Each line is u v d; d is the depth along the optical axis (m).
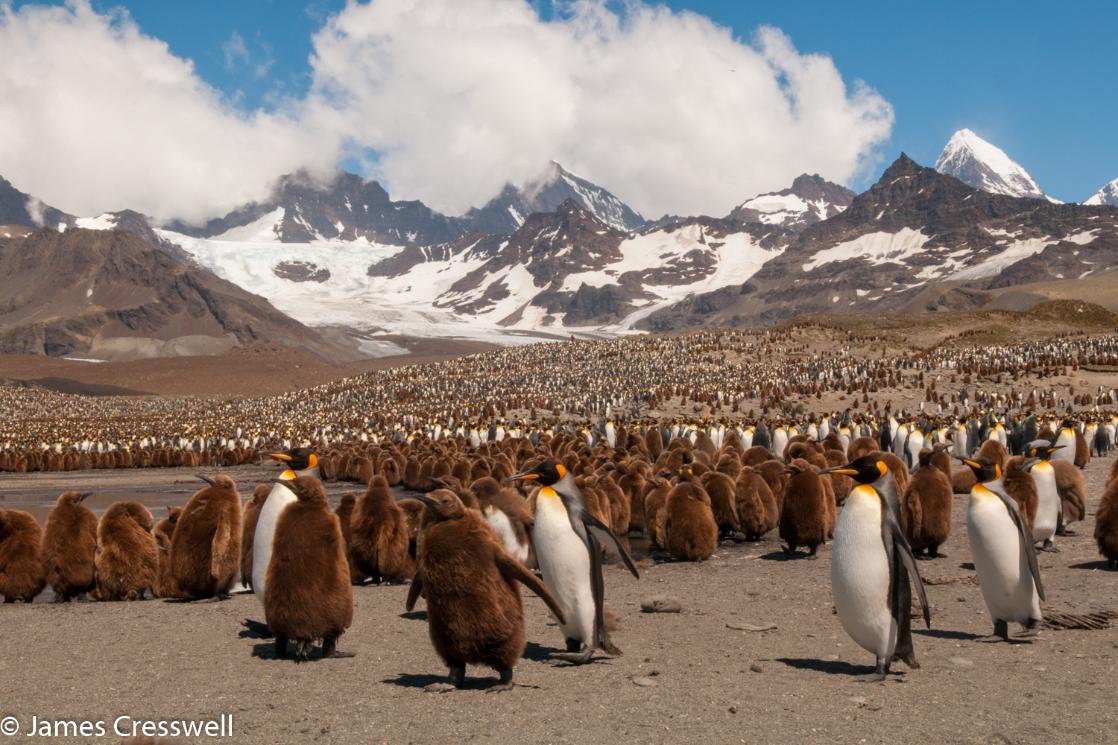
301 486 9.73
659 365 119.44
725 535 21.12
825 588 14.59
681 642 11.03
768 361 120.25
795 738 7.32
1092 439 42.28
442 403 112.75
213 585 13.62
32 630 11.77
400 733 7.43
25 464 57.59
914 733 7.46
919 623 12.01
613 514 19.38
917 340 142.12
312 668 9.64
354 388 140.62
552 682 9.08
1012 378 92.00
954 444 44.12
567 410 89.88
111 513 14.41
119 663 9.88
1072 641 10.84
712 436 45.41
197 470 57.09
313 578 9.59
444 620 8.49
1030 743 7.24
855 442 27.03
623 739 7.29
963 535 19.64
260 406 144.12
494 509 13.22
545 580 10.12
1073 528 19.91
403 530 15.07
